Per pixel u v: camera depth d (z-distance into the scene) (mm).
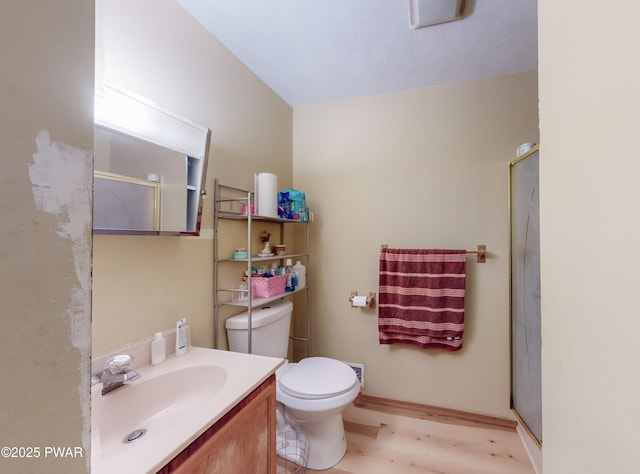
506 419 1756
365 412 1904
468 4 1248
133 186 980
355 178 2082
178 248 1249
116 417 866
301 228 2207
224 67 1523
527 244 1537
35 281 276
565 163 549
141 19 1094
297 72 1773
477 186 1817
